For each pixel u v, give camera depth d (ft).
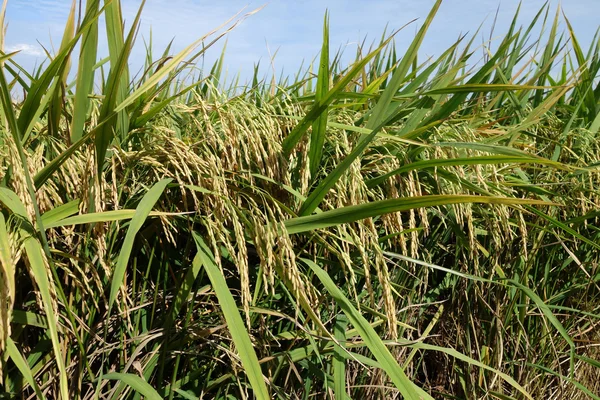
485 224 3.60
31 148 2.83
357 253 3.16
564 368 4.02
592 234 4.09
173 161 2.63
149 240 2.97
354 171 2.88
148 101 2.92
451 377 3.74
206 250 2.62
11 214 2.40
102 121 2.37
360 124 3.32
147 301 2.97
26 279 2.68
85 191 2.50
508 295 3.72
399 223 3.00
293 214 2.70
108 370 2.87
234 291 3.04
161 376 2.79
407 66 2.94
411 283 3.49
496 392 3.37
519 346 3.87
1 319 2.12
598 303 4.09
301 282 2.52
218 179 2.64
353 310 2.62
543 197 3.68
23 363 2.30
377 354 2.54
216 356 2.97
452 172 3.13
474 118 3.90
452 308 3.74
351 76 2.68
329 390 3.02
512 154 2.78
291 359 2.91
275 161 2.82
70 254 2.51
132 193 2.81
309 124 2.81
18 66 2.82
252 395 3.02
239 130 2.84
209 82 2.91
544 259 3.97
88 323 2.71
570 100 5.26
